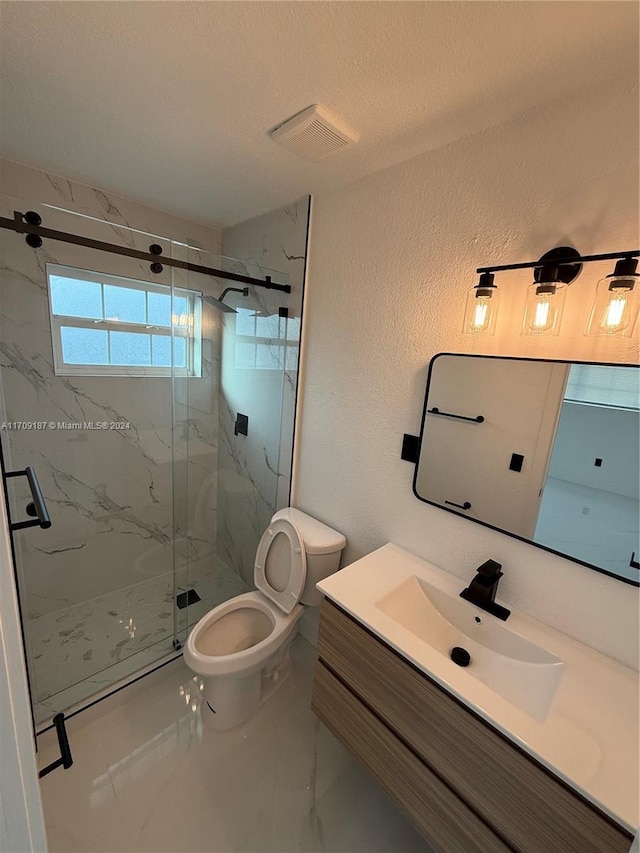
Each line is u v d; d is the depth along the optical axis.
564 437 1.05
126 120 1.20
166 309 2.10
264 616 1.76
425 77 0.93
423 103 1.03
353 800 1.38
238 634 1.72
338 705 1.25
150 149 1.37
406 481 1.47
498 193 1.11
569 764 0.76
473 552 1.29
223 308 2.29
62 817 1.26
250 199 1.78
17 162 1.52
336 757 1.52
